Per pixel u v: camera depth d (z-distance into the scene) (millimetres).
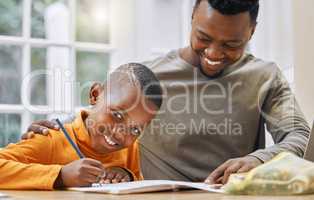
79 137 1106
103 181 998
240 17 1244
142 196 758
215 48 1312
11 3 2100
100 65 2111
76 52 2090
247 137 1439
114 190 799
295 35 1532
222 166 1022
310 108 1471
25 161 1016
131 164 1254
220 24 1256
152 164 1432
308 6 1487
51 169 917
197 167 1425
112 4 2072
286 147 1145
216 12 1250
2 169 914
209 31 1280
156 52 2053
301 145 1183
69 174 913
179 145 1428
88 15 2109
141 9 2059
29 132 1085
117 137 1086
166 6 2078
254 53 1823
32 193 830
